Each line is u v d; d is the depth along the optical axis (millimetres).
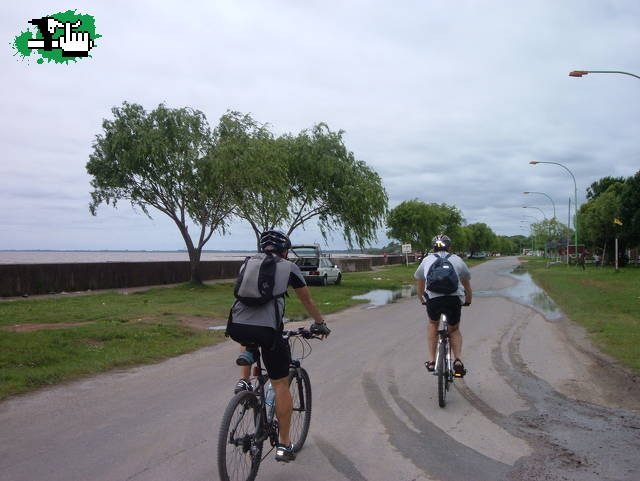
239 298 3766
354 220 26906
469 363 8281
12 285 18484
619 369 7762
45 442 4613
